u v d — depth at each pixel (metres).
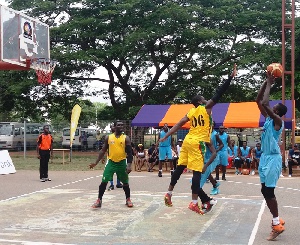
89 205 9.86
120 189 12.87
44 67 19.53
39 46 19.48
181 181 15.13
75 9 32.22
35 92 33.44
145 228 7.61
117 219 8.34
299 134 26.97
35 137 36.19
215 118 20.39
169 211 9.11
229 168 19.95
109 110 35.50
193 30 29.31
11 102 34.09
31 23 18.95
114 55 29.89
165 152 16.83
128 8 29.22
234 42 32.09
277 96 30.70
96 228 7.62
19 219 8.38
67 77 32.50
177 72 33.19
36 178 16.28
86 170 20.03
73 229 7.55
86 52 29.39
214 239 6.86
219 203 10.12
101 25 30.05
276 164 6.86
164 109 22.23
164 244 6.58
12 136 34.16
